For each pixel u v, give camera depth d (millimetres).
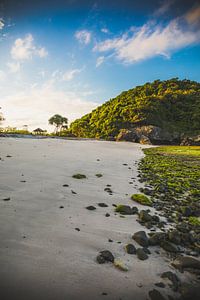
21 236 4266
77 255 3830
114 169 13633
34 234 4398
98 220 5500
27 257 3607
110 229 5059
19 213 5340
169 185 10859
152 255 4117
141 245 4441
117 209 6297
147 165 17906
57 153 18312
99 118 120938
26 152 16656
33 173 9727
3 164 11023
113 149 32781
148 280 3357
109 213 6086
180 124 113125
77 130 120125
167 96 131625
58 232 4598
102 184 9320
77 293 2959
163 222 5832
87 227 5020
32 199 6418
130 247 4180
